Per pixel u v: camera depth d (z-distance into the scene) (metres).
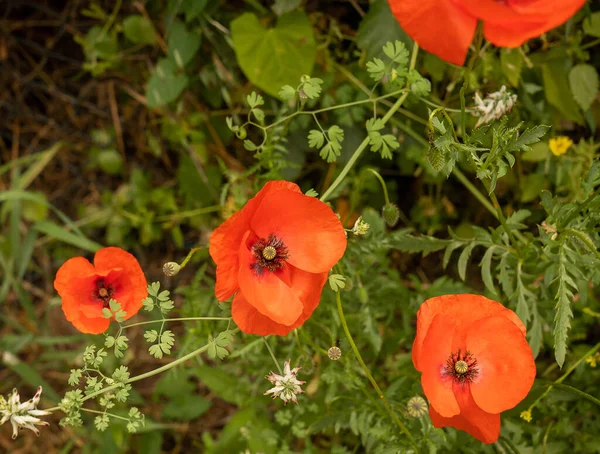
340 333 0.74
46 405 0.92
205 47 0.85
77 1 0.92
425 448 0.67
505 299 0.74
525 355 0.62
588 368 0.76
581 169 0.80
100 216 0.93
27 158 0.92
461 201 0.87
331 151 0.67
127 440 0.88
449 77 0.82
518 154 0.81
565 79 0.79
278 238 0.62
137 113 0.94
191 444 0.92
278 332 0.63
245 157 0.91
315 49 0.79
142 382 0.92
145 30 0.87
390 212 0.69
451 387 0.63
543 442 0.71
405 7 0.58
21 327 0.88
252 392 0.80
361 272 0.74
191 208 0.92
